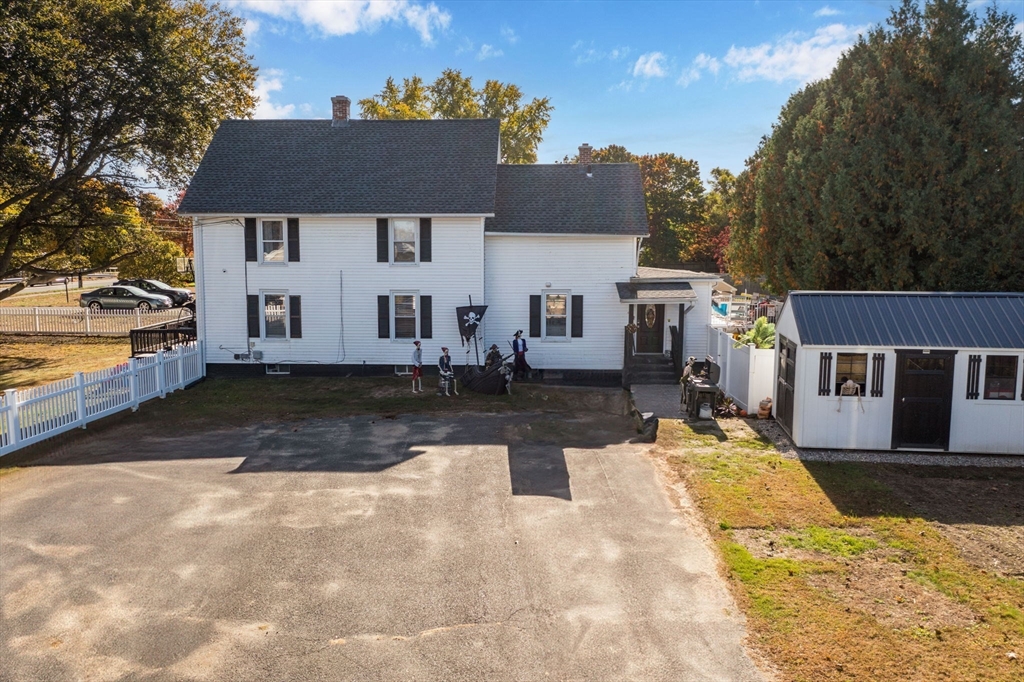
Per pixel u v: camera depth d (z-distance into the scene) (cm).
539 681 790
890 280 2353
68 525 1203
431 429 1855
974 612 925
